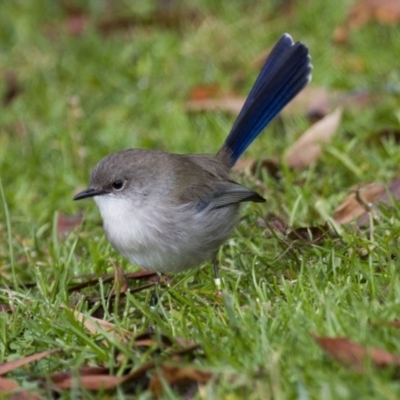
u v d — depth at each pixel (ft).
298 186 39.99
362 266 31.55
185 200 33.27
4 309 33.01
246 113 37.88
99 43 58.34
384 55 51.19
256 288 30.83
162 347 27.58
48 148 48.29
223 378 25.43
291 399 24.35
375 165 41.14
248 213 38.06
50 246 37.50
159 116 49.37
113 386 26.30
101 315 32.68
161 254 33.47
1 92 54.70
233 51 55.57
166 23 60.44
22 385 27.02
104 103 52.60
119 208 33.60
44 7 63.67
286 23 57.36
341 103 47.39
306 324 27.48
